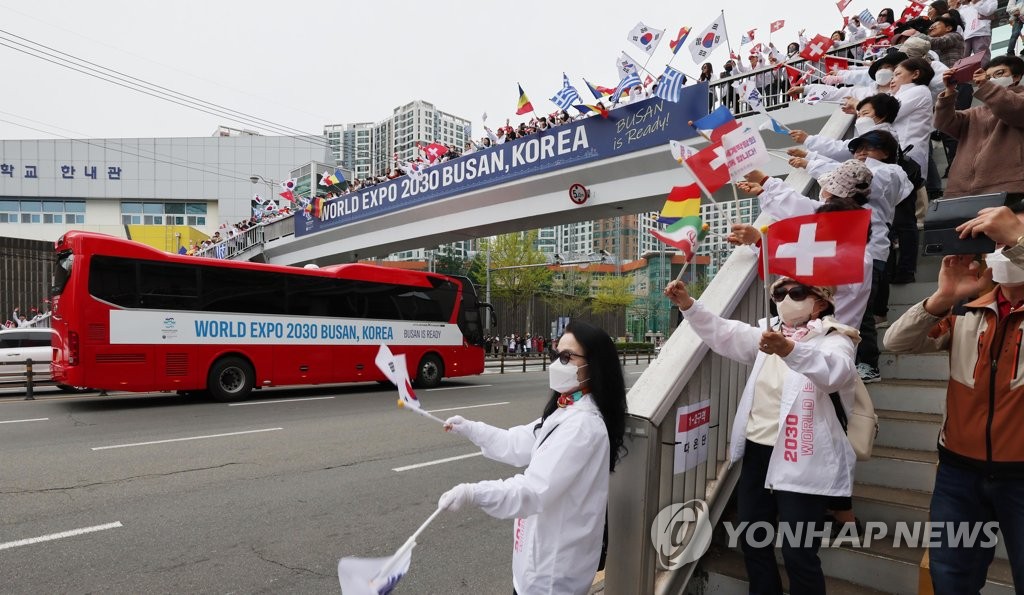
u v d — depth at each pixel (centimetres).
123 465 681
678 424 249
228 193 5694
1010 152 421
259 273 1299
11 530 472
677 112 1166
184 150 5653
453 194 1634
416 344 1562
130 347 1123
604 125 1288
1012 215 178
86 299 1085
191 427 927
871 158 383
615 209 1399
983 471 194
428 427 938
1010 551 189
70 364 1067
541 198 1470
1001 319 194
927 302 210
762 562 251
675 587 258
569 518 191
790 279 237
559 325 3353
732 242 245
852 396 226
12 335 1636
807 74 999
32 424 950
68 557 421
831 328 229
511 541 464
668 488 246
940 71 612
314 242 2262
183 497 563
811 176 403
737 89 1080
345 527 491
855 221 201
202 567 408
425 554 438
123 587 376
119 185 5538
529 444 229
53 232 5384
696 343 260
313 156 5788
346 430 909
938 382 363
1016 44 716
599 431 195
